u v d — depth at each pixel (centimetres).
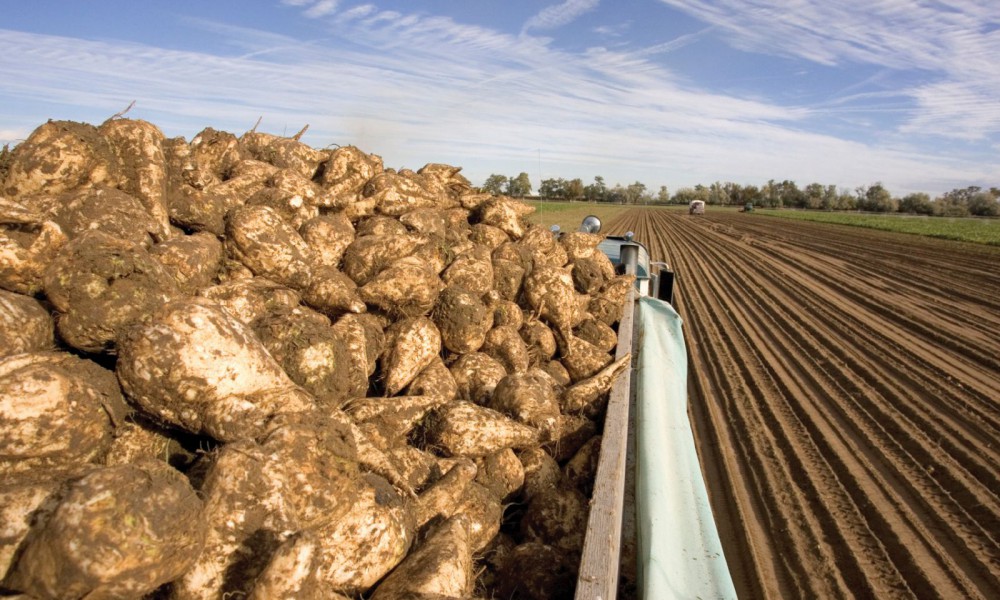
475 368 426
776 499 653
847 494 660
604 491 277
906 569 534
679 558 276
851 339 1290
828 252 2986
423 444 351
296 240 403
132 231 328
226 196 421
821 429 825
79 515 162
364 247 444
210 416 244
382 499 252
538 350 498
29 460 210
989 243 3266
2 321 237
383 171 609
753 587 518
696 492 340
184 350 239
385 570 244
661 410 426
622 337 526
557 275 521
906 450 761
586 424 402
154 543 169
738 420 865
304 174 549
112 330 256
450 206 627
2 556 168
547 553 280
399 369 386
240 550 203
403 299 412
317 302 397
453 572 237
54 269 255
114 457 239
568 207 6353
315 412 254
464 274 477
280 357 297
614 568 231
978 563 542
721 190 15212
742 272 2312
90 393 228
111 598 167
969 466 715
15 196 328
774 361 1148
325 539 229
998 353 1160
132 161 367
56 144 327
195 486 229
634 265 782
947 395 944
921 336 1321
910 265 2455
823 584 518
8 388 204
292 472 217
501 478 340
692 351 1224
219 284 363
